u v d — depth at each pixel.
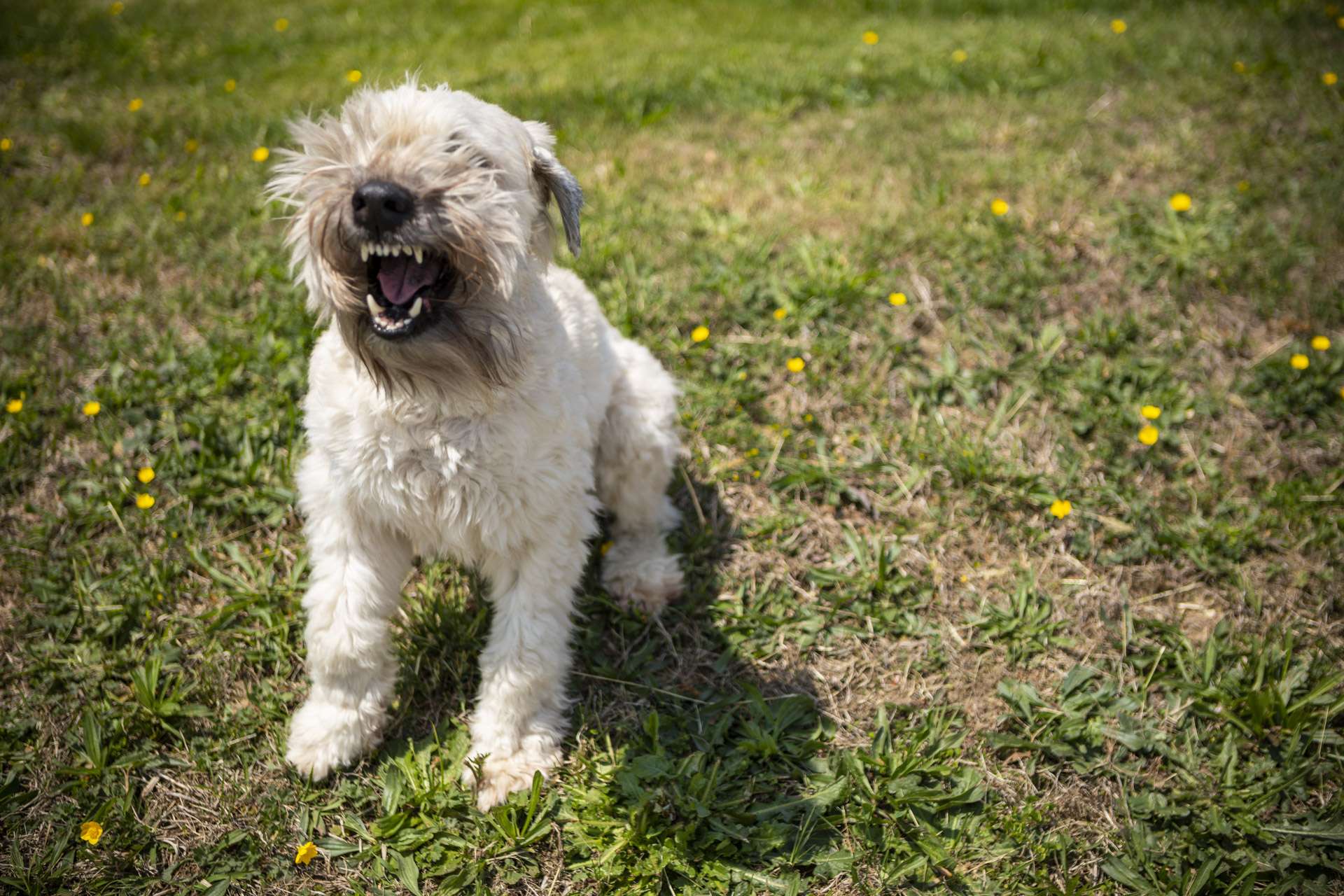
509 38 2.45
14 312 1.37
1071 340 1.38
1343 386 1.32
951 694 1.08
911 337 1.39
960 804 0.97
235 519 1.17
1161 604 1.16
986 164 1.71
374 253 0.84
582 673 1.08
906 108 1.96
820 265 1.47
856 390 1.32
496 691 0.98
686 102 1.99
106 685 1.02
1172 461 1.27
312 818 0.94
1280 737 1.03
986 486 1.24
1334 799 0.98
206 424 1.21
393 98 0.88
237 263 1.47
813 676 1.09
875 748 1.01
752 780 0.98
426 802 0.95
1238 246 1.51
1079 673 1.07
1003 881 0.92
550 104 1.94
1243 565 1.18
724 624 1.12
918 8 2.58
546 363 0.95
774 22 2.50
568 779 0.98
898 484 1.25
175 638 1.07
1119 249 1.50
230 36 2.46
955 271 1.47
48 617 1.07
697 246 1.52
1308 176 1.68
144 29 2.47
